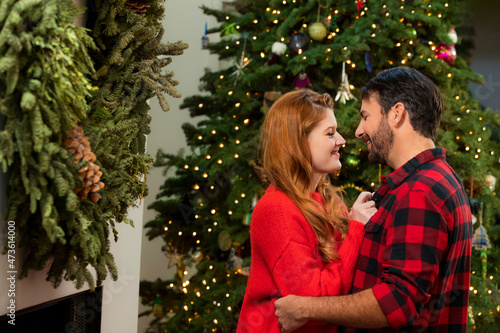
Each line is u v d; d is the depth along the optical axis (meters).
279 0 2.83
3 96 1.20
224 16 3.11
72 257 1.40
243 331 1.55
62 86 1.24
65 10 1.27
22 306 1.41
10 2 1.18
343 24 2.96
